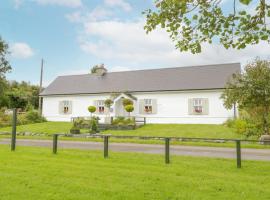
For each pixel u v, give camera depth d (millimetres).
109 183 6359
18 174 7172
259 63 16297
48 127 26094
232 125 21875
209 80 26984
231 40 5391
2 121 27953
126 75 32406
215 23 5332
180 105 27281
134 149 13062
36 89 49750
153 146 14461
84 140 17922
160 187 6039
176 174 7402
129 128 24312
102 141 17312
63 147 13656
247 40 5172
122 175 7184
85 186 6051
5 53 34250
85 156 10391
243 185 6273
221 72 27766
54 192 5609
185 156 10430
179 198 5305
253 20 5031
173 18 5574
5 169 7805
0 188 5848
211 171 7844
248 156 10867
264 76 15789
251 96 16094
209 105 26109
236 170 8008
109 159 9766
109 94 30016
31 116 31109
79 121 26219
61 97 32750
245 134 17266
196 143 15562
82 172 7492
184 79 28469
